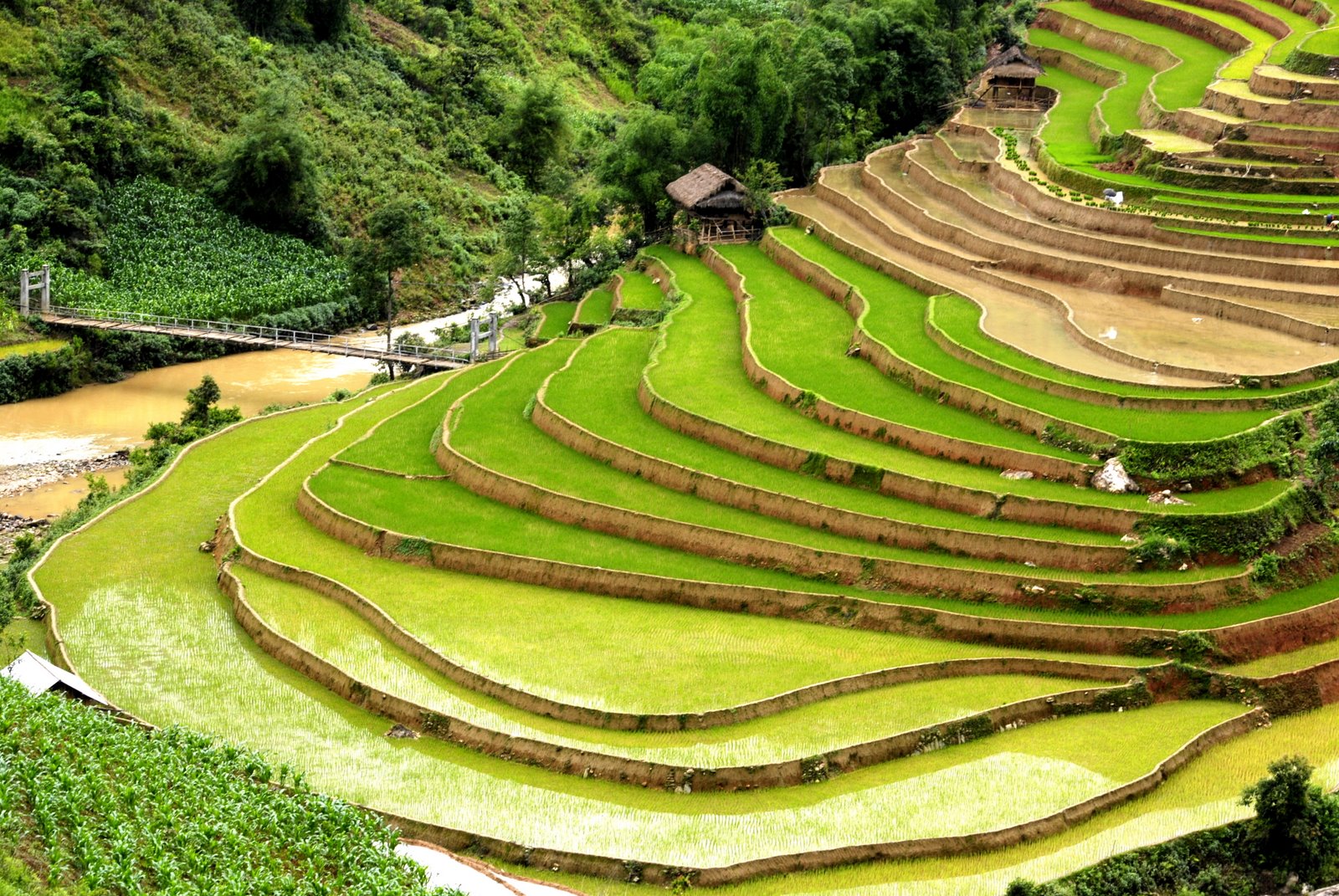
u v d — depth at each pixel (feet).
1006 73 476.54
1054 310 318.65
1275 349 283.59
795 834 179.32
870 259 364.99
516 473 270.87
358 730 203.21
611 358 331.36
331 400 363.76
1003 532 235.40
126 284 413.39
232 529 261.44
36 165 423.64
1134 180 366.84
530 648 218.59
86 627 231.50
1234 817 183.83
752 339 318.86
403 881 160.66
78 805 160.35
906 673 211.41
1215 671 212.43
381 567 247.91
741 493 254.88
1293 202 340.18
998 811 183.32
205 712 206.08
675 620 228.22
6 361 364.79
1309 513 237.86
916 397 280.72
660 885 171.94
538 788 189.57
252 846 162.50
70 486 313.53
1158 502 237.04
